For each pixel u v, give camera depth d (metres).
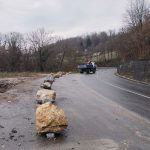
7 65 76.19
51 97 16.45
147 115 13.47
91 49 135.00
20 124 11.66
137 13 68.44
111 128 11.15
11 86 27.80
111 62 111.06
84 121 12.28
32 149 8.78
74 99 18.42
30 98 18.53
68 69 83.69
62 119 10.07
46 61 81.06
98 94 20.97
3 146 9.05
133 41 58.12
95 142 9.43
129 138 9.87
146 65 33.22
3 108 14.98
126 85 28.31
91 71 54.91
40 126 9.95
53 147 8.95
